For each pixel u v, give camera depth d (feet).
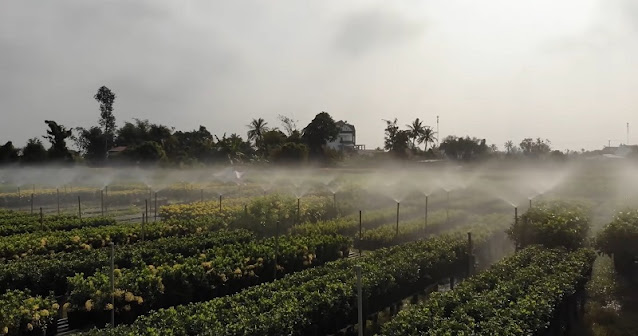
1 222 96.58
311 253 70.54
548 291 45.16
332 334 46.21
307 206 108.47
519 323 37.29
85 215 134.10
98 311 48.14
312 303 43.98
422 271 60.03
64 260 63.31
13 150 273.13
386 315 53.72
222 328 37.55
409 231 91.56
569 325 49.08
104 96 403.54
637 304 57.26
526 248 66.54
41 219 89.71
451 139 433.07
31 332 44.60
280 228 90.17
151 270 56.13
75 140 386.93
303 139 336.90
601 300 58.65
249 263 63.05
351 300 47.37
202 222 91.25
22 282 56.90
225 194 159.53
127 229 83.71
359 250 84.02
